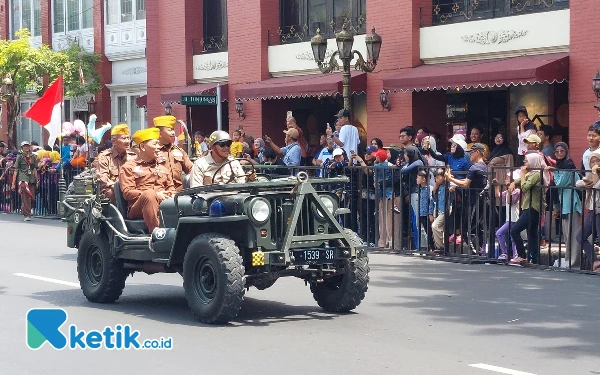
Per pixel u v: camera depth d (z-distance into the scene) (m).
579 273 13.05
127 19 30.95
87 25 32.97
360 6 22.11
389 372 7.54
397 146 18.05
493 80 17.41
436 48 19.98
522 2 18.58
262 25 24.19
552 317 9.94
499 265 13.89
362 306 10.62
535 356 8.12
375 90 21.02
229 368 7.70
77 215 11.23
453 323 9.62
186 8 26.70
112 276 10.77
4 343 8.78
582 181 12.93
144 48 30.28
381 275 12.99
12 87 31.36
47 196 23.22
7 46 31.08
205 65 26.47
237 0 24.84
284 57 23.83
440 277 12.77
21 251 16.08
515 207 13.86
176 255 9.91
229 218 9.24
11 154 25.59
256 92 22.67
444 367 7.71
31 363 8.01
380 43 18.31
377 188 15.28
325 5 23.09
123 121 31.70
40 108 18.70
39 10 35.41
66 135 22.81
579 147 17.08
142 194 10.48
